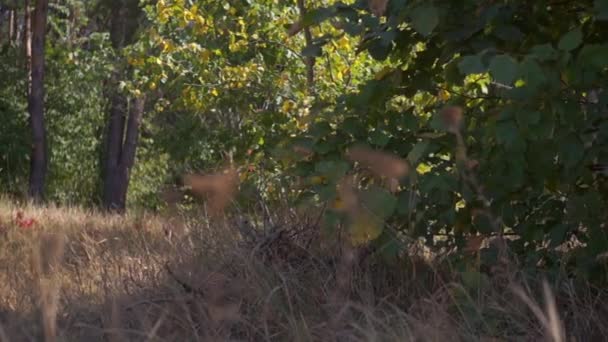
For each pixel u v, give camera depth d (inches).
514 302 237.9
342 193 259.9
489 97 291.3
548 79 245.8
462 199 289.0
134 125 1841.8
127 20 1841.8
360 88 283.9
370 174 278.5
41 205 765.9
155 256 345.4
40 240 233.9
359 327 217.9
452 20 269.9
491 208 271.7
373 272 289.7
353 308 257.0
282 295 267.0
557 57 245.1
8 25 1920.5
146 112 1889.8
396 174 257.9
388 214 254.8
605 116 250.2
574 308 237.3
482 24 266.5
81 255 396.8
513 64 240.2
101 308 258.8
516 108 249.0
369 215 255.9
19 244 460.8
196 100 780.6
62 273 319.3
